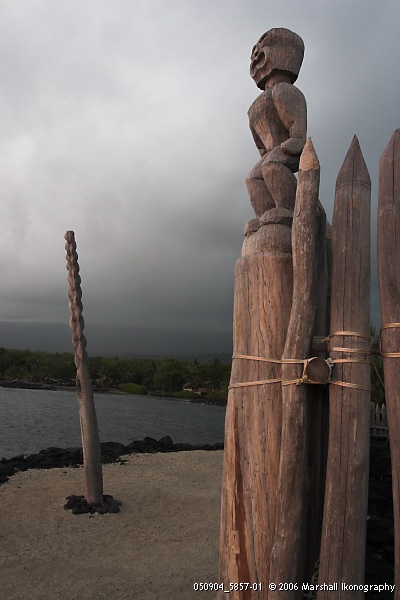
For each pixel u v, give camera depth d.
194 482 8.67
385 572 4.93
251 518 3.03
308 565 2.98
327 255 3.45
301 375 2.82
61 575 5.13
